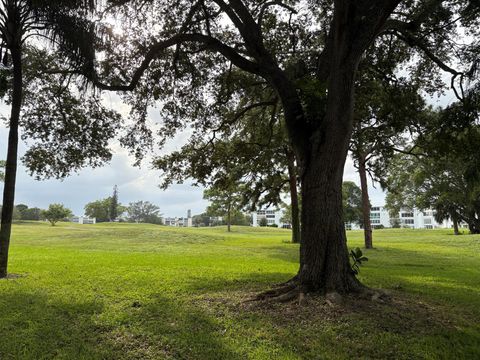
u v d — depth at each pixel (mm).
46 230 37375
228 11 8523
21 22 9164
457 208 41500
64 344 5031
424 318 5934
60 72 9664
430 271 12328
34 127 10992
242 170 16312
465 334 5371
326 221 6930
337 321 5645
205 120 12344
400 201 46219
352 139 13742
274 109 12859
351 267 7488
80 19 8391
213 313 6242
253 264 13258
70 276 9594
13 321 5820
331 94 6938
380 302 6492
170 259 14391
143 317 6043
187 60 10867
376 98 11578
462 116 9352
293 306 6359
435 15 9344
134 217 106062
